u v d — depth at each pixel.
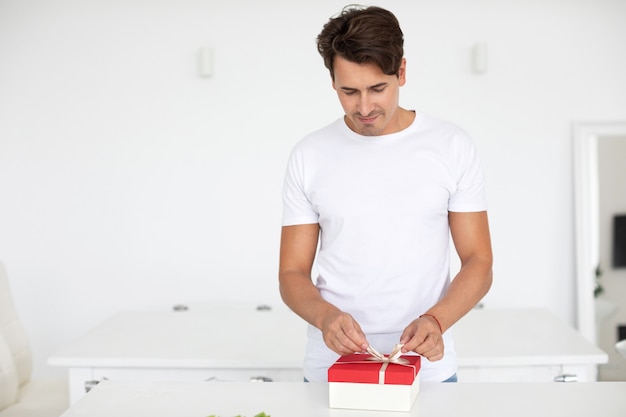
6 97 4.01
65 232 4.04
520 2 3.91
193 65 3.97
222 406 1.64
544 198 3.96
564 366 2.46
